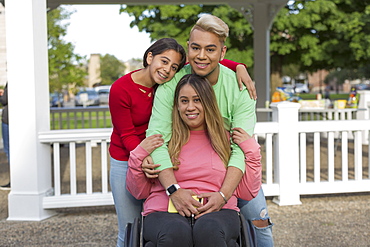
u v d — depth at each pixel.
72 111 11.34
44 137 4.48
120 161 2.76
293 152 4.88
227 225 2.15
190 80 2.32
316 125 4.92
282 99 8.96
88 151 4.64
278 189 4.92
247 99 2.43
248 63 16.08
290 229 4.20
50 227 4.34
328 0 15.38
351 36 15.73
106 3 9.01
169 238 2.06
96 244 3.88
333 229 4.19
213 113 2.32
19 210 4.55
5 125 6.27
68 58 16.69
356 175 5.12
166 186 2.27
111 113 2.63
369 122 5.03
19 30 4.38
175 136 2.38
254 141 2.38
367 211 4.75
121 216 2.81
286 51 15.90
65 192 5.83
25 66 4.39
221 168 2.34
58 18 16.27
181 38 15.77
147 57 2.51
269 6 10.41
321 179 6.23
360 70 25.92
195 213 2.19
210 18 2.26
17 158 4.48
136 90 2.57
